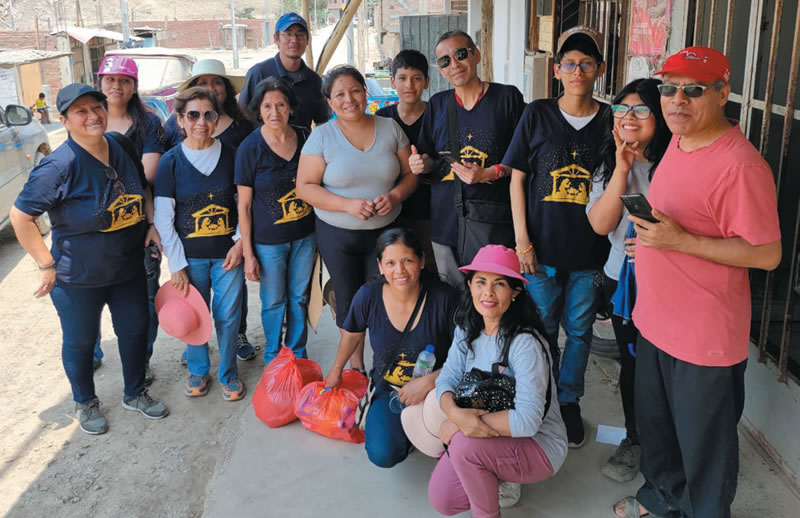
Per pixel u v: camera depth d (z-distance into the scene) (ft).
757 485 10.37
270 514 10.46
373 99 30.83
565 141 10.65
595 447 11.65
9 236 27.17
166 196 12.93
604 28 17.49
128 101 14.33
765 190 7.46
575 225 10.93
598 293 11.42
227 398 13.88
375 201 12.34
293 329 14.64
